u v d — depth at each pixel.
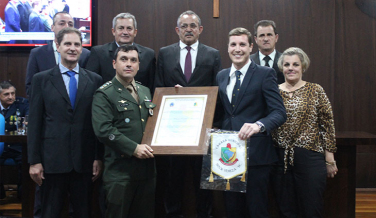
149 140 2.15
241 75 2.23
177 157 2.57
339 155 2.68
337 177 2.69
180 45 2.80
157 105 2.29
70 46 2.26
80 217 2.28
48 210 2.23
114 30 2.81
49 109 2.24
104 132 2.04
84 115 2.27
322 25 4.25
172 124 2.19
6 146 3.70
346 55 4.29
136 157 2.12
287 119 2.35
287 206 2.42
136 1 4.23
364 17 4.26
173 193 2.61
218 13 4.23
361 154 4.30
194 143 2.09
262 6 4.25
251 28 4.25
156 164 2.67
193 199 2.70
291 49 2.46
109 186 2.12
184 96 2.29
